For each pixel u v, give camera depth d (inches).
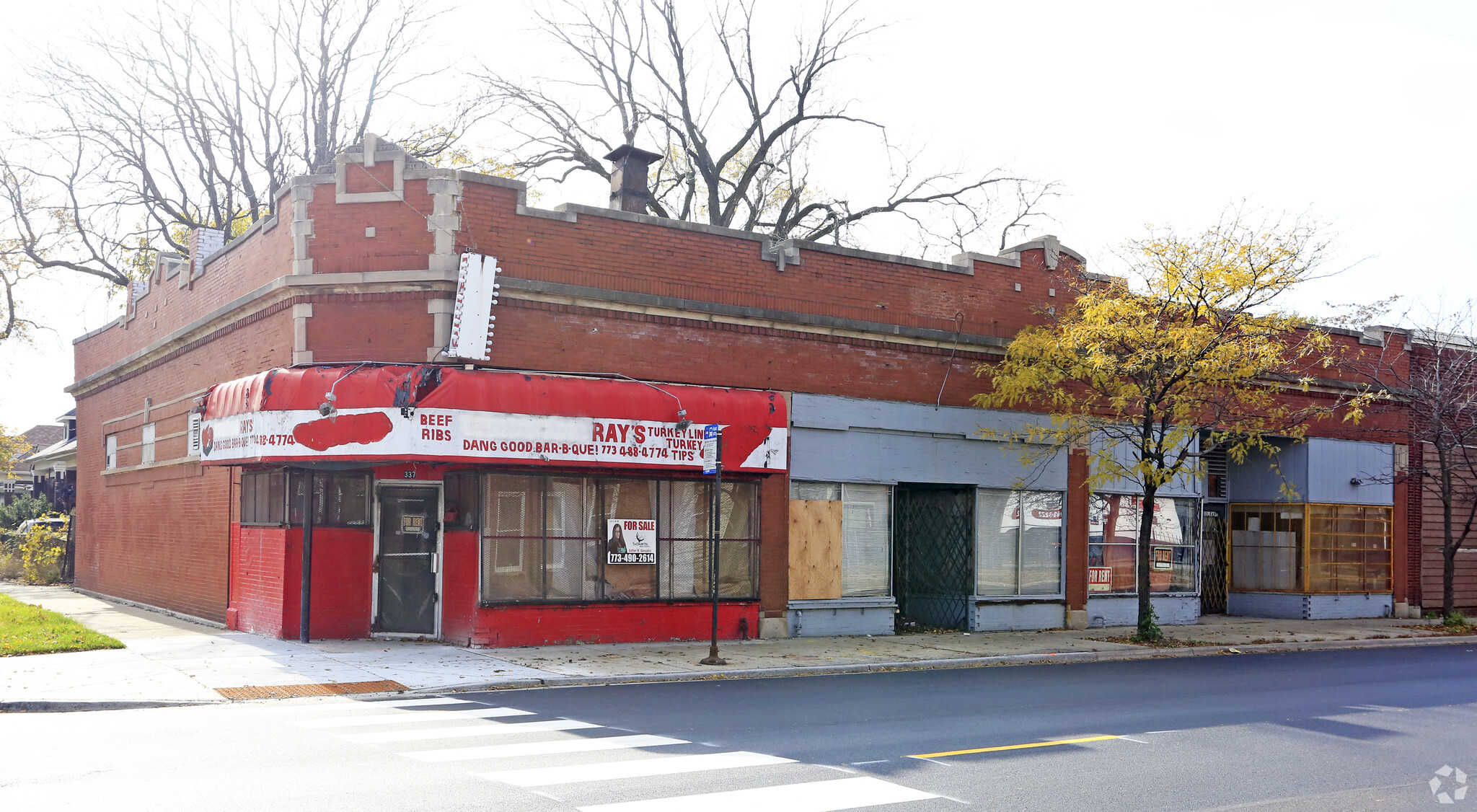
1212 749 391.9
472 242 646.5
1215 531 1083.3
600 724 418.6
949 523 842.2
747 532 732.0
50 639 630.5
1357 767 368.5
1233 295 754.2
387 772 323.6
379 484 669.3
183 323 868.6
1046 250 868.0
